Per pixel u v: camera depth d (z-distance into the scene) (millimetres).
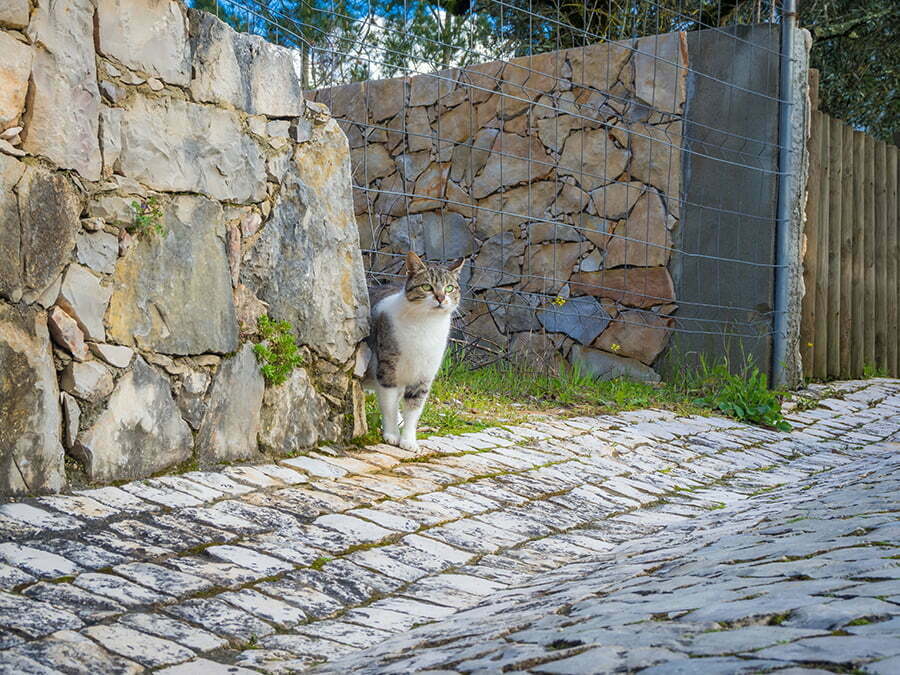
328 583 1404
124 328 1739
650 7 4406
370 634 1235
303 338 2090
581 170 3406
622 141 3361
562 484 2131
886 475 2078
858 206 3801
